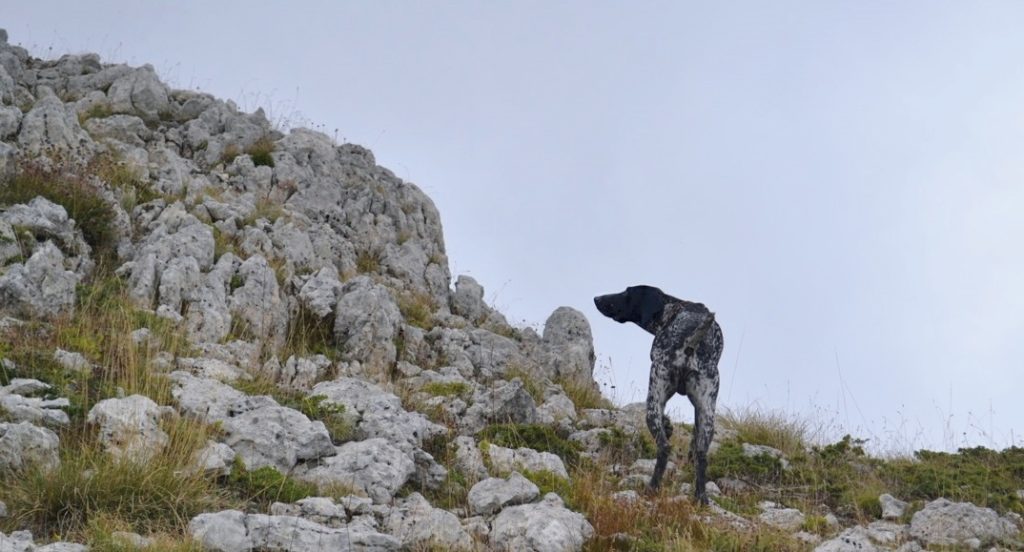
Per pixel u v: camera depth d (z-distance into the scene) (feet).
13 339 34.01
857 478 39.32
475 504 30.17
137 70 66.23
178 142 62.80
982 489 37.58
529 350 53.83
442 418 39.50
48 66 69.31
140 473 26.91
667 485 36.76
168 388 33.06
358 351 44.62
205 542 24.73
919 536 32.07
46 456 27.22
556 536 27.63
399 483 30.66
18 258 39.45
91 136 59.06
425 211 69.97
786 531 31.63
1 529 24.85
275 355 41.47
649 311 35.86
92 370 33.71
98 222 45.01
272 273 45.73
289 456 30.40
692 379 34.47
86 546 23.98
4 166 44.57
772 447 43.57
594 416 46.01
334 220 61.16
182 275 42.47
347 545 25.72
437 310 57.72
